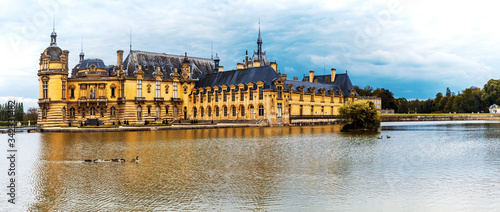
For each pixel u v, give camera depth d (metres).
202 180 32.78
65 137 80.31
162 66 142.00
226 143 62.38
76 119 129.00
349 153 48.72
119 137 78.00
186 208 25.20
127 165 40.28
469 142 62.06
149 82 134.38
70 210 24.98
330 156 46.06
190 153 49.50
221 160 43.31
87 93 129.38
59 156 47.78
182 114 145.12
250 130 101.88
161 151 51.91
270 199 27.08
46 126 124.00
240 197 27.59
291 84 139.75
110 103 130.75
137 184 31.47
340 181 32.16
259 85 126.75
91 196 28.03
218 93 136.88
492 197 27.20
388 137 70.50
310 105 149.88
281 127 118.44
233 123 130.00
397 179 32.78
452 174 34.59
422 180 32.34
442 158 43.94
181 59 151.62
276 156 46.25
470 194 27.97
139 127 104.12
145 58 138.75
